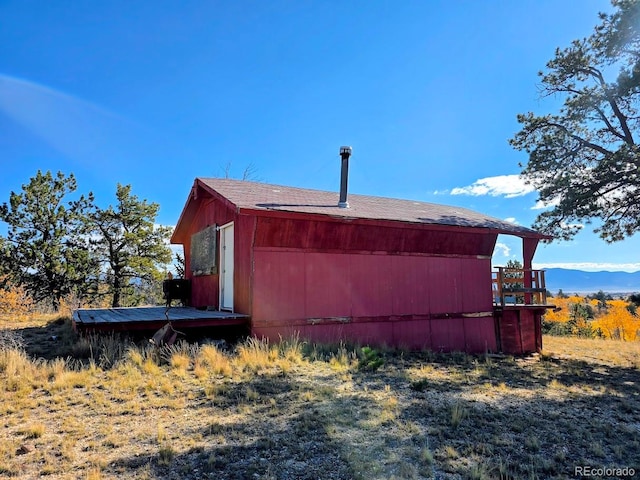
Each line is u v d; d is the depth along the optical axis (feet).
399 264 31.12
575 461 11.47
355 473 10.22
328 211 27.78
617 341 46.39
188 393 16.34
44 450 11.19
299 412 14.40
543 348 37.65
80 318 25.05
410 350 29.76
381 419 13.92
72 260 66.49
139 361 19.88
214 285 33.37
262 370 20.17
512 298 45.44
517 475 10.40
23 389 16.11
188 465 10.47
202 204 37.88
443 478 10.17
